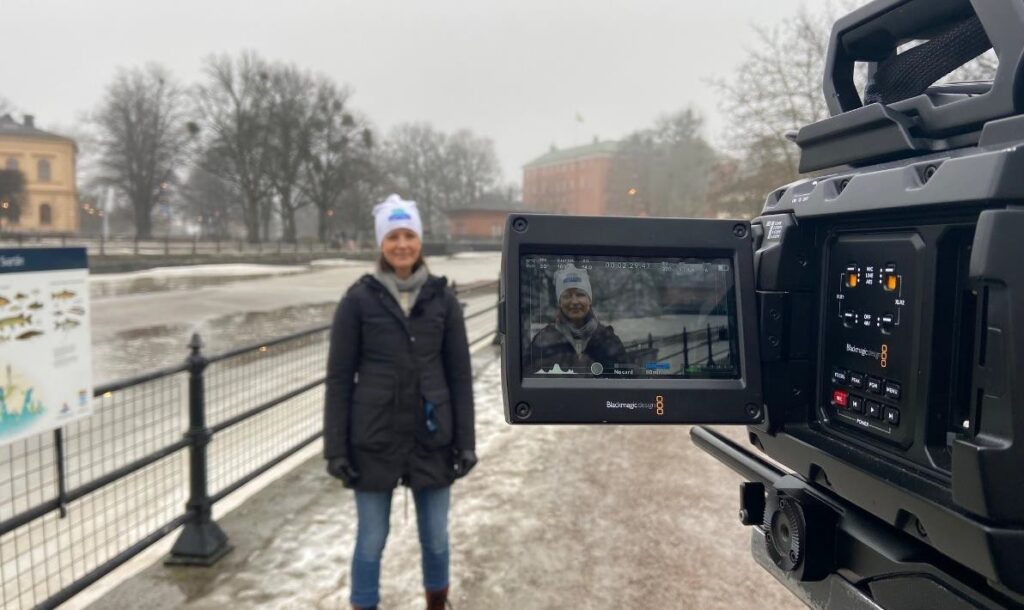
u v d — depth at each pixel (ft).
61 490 8.77
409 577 10.30
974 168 2.76
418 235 8.39
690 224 4.17
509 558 10.94
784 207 4.30
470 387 8.73
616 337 4.10
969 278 2.80
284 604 9.34
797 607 9.46
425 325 8.22
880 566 3.81
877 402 3.59
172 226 285.43
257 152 182.70
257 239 183.93
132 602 9.35
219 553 10.71
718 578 10.32
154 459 10.01
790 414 4.30
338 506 12.98
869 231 3.69
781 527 4.55
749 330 4.17
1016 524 2.66
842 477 3.80
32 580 10.29
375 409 8.02
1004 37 3.06
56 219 229.86
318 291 78.33
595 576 10.36
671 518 12.64
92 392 9.27
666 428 19.24
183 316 53.78
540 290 4.05
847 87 4.54
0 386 7.93
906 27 3.95
